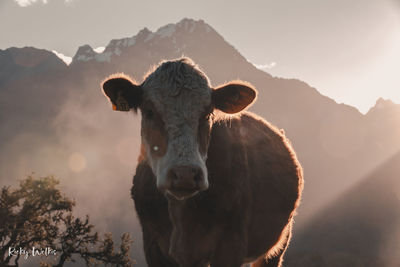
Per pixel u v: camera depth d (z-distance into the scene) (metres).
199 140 3.61
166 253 4.45
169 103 3.64
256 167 4.62
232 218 4.04
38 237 19.38
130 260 21.94
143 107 3.82
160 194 4.27
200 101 3.70
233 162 4.18
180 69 3.80
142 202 4.42
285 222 5.10
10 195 19.19
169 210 4.07
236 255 4.02
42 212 19.52
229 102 3.91
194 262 4.05
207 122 3.75
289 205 5.14
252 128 5.17
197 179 3.34
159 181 3.41
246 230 4.21
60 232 21.47
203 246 4.04
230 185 4.05
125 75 4.14
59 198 20.02
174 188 3.32
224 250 4.01
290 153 5.70
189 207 3.96
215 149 4.04
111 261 21.33
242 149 4.41
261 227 4.58
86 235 20.97
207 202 3.96
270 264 5.64
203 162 3.50
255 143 4.90
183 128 3.56
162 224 4.34
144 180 4.42
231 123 4.61
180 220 4.01
